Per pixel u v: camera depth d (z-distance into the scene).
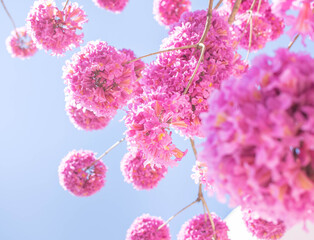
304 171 0.17
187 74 0.40
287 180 0.17
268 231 0.56
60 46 0.58
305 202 0.18
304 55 0.19
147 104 0.37
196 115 0.39
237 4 0.50
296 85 0.17
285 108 0.16
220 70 0.41
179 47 0.41
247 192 0.19
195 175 0.51
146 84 0.43
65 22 0.57
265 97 0.18
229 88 0.20
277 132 0.16
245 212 0.58
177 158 0.37
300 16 0.25
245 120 0.17
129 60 0.48
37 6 0.57
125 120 0.38
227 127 0.18
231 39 0.45
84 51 0.48
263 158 0.16
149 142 0.36
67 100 0.49
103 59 0.46
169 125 0.38
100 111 0.47
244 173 0.18
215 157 0.19
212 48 0.42
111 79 0.45
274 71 0.18
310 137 0.16
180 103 0.37
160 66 0.43
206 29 0.41
